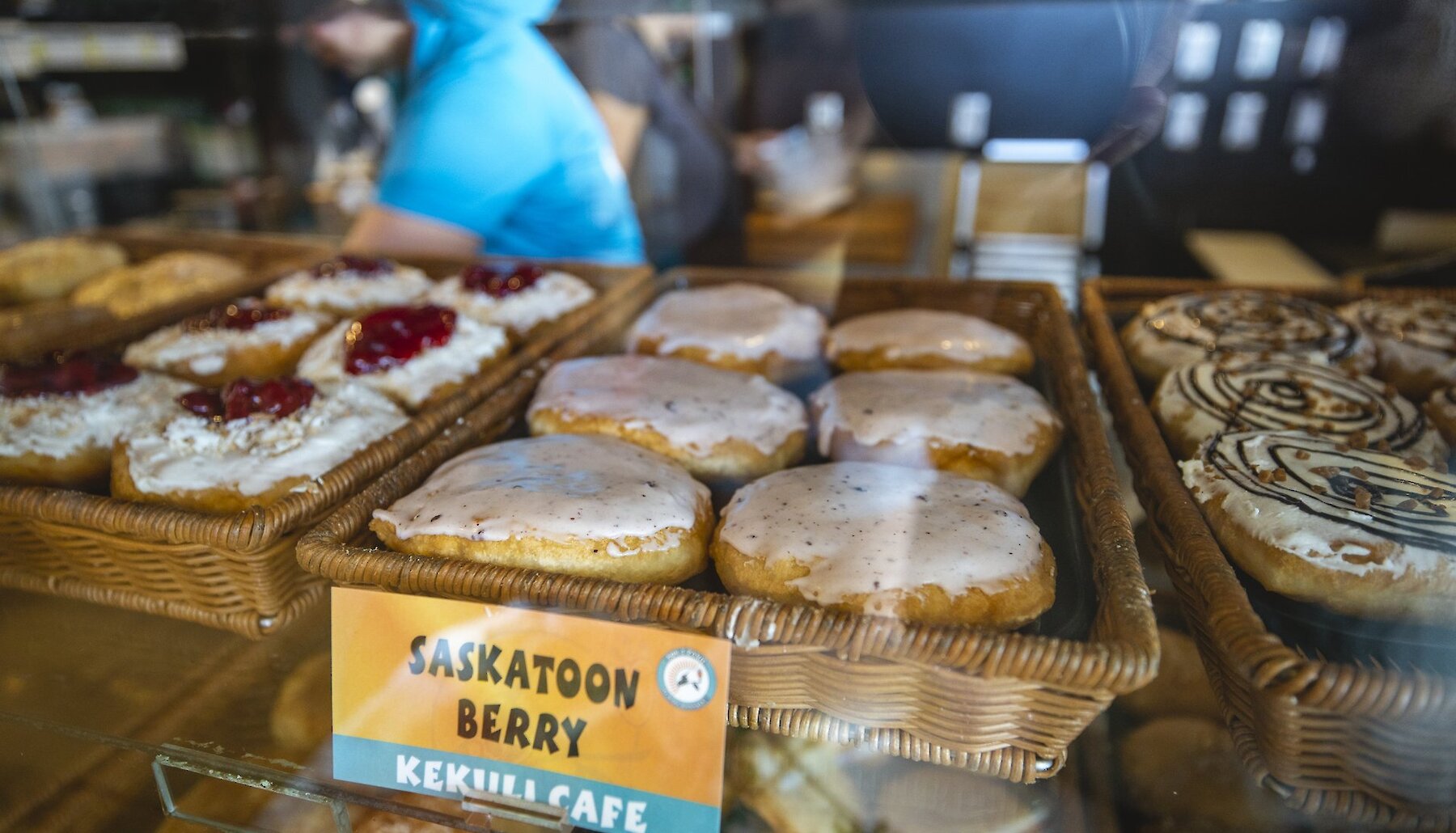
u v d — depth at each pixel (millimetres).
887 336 1910
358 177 3381
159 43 2844
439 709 1006
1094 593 1228
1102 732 1189
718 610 955
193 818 1187
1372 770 933
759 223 2529
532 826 1021
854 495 1290
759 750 1157
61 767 1223
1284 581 1156
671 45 2475
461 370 1814
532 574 1004
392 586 1042
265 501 1350
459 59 2320
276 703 1230
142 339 2057
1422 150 2146
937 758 1038
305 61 2990
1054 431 1590
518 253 2639
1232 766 1101
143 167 3318
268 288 2346
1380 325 1845
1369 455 1336
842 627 939
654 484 1309
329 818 1176
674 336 1928
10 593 1511
